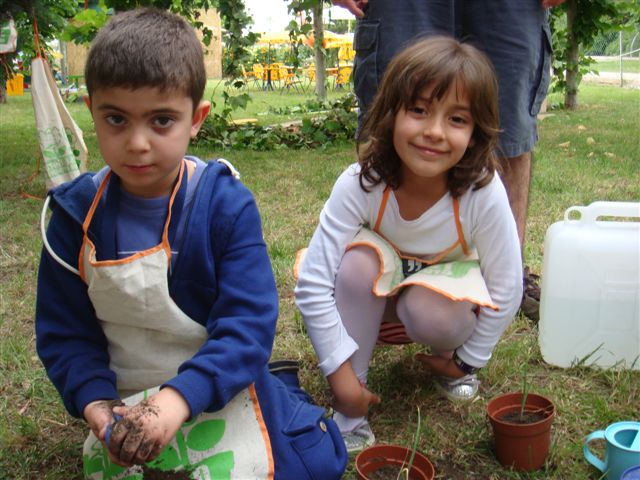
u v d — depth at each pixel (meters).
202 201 1.57
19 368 2.38
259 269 1.58
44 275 1.63
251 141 7.40
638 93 14.84
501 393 2.22
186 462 1.56
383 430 2.03
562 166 5.68
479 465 1.85
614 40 29.91
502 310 1.98
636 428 1.81
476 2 2.50
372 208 1.95
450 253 2.00
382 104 1.86
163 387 1.43
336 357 1.89
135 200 1.56
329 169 5.82
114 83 1.38
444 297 1.93
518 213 2.72
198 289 1.59
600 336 2.35
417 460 1.69
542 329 2.41
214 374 1.44
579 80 11.13
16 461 1.91
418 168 1.80
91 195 1.58
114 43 1.39
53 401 2.20
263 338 1.54
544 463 1.83
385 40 2.46
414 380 2.29
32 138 8.21
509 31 2.48
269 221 4.11
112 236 1.55
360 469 1.68
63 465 1.90
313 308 1.90
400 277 1.99
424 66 1.74
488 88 1.77
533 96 2.62
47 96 4.52
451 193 1.89
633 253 2.30
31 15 4.87
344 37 20.00
